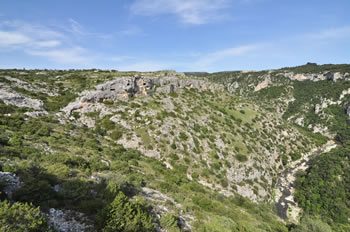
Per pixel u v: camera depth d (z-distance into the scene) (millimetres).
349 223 55250
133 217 16859
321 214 57969
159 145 55656
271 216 47781
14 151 26375
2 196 15016
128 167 36312
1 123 39844
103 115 60062
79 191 19656
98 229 15656
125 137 55125
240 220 31484
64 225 15016
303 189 66375
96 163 31578
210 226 24266
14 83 59031
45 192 17156
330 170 69625
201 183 51094
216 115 77812
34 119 47562
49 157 27922
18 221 11398
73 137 45281
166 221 21031
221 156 61250
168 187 33469
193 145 59688
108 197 20234
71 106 58438
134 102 66938
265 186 63469
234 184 56094
